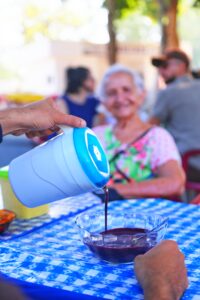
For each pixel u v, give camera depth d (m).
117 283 0.92
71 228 1.30
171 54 3.73
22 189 1.14
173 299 0.81
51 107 1.19
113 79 2.23
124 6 6.50
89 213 1.21
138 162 2.20
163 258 0.88
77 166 1.04
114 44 5.78
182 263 0.89
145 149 2.20
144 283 0.85
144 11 7.19
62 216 1.42
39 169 1.09
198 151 3.19
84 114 4.37
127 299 0.85
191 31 24.00
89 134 1.11
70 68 4.46
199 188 3.04
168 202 1.61
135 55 9.43
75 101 4.39
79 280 0.94
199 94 3.51
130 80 2.22
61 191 1.10
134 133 2.22
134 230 1.13
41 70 10.41
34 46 10.70
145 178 2.19
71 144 1.05
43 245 1.16
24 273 0.98
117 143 2.23
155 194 1.96
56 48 9.78
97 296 0.86
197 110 3.46
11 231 1.28
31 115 1.15
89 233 1.05
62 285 0.92
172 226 1.30
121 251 0.98
